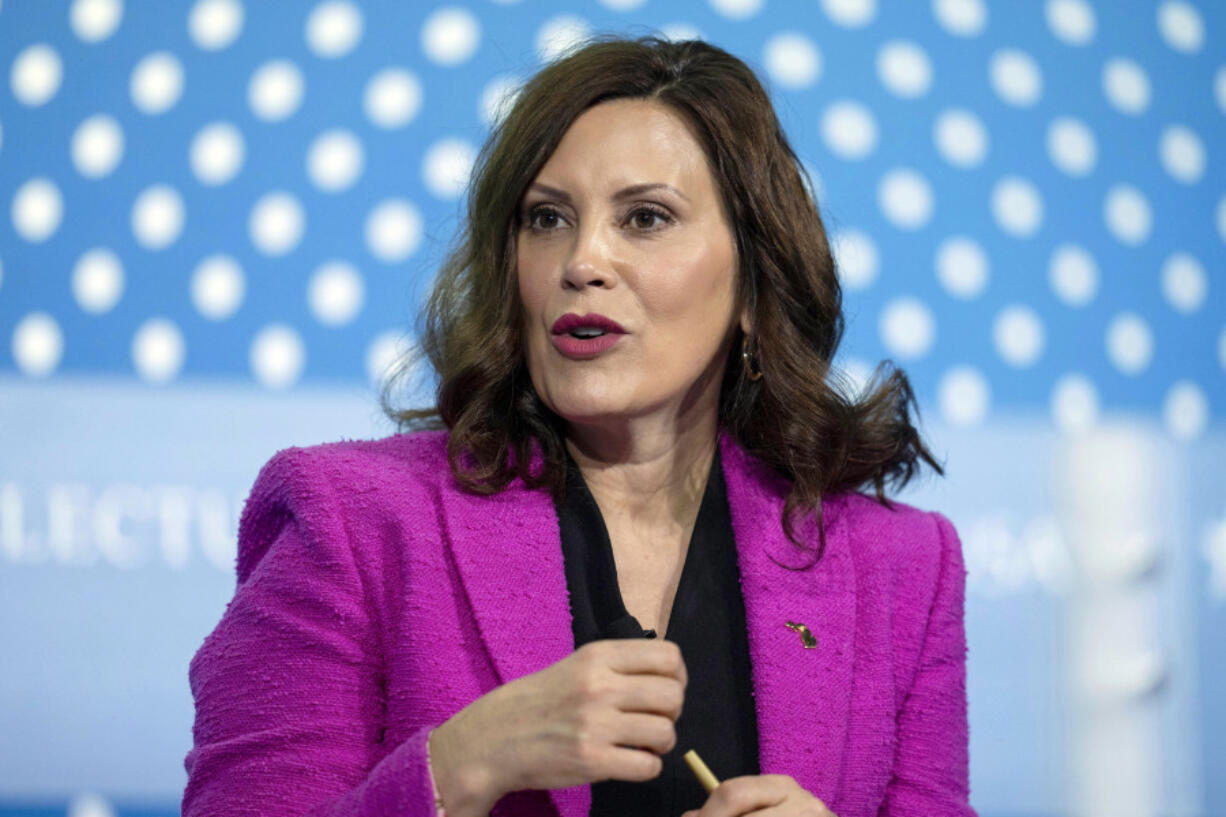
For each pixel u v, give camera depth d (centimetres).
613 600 485
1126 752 830
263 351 848
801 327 531
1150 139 925
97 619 819
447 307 538
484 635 454
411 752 401
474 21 881
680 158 493
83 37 876
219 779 436
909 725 506
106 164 865
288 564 463
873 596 512
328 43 878
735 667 489
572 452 516
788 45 895
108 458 833
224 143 867
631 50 505
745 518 512
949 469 859
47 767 805
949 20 916
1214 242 922
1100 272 902
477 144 870
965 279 886
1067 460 873
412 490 480
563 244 489
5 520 821
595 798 456
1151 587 860
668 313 482
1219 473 890
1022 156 908
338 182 866
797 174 531
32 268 852
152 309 850
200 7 880
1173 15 939
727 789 403
